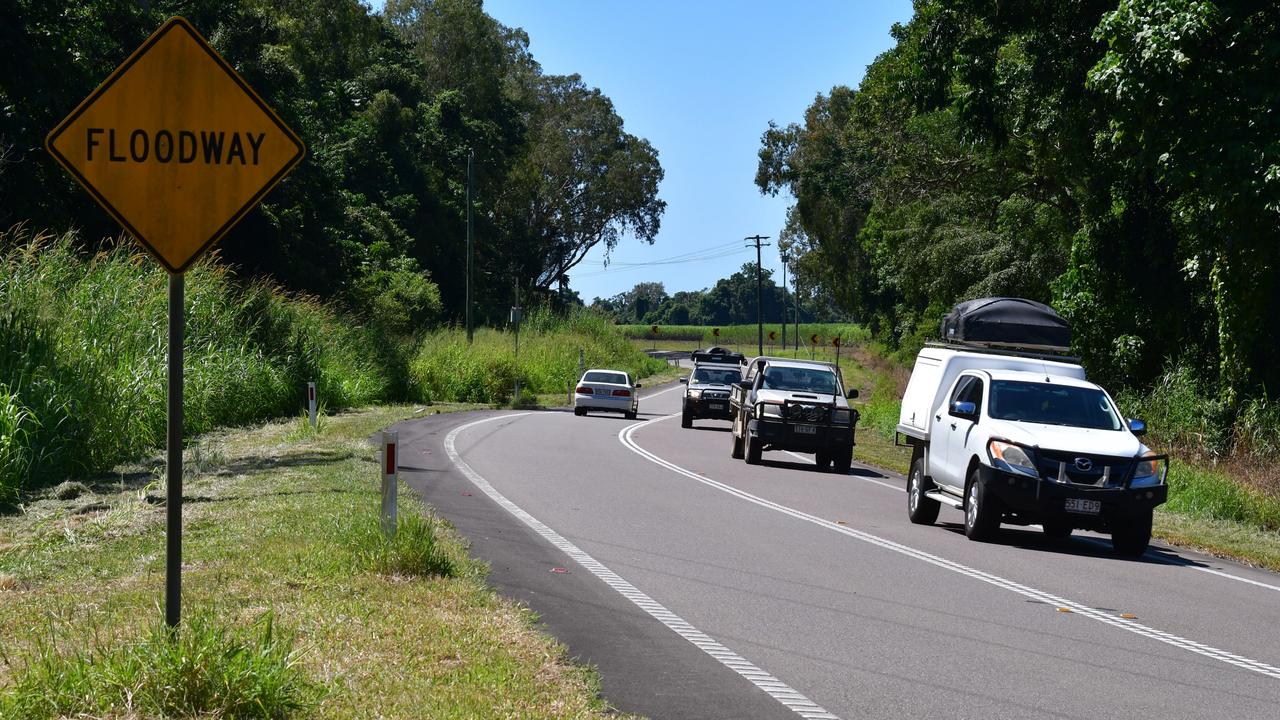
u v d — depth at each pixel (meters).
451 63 87.19
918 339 59.66
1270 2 20.91
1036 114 29.11
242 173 6.07
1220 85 21.20
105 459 17.08
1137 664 7.97
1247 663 8.15
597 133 103.56
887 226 51.62
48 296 19.11
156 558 9.76
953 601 10.09
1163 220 28.61
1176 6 20.69
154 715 5.39
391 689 6.18
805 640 8.29
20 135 28.95
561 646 7.49
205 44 6.07
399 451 21.75
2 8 28.77
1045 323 21.86
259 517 12.09
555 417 37.06
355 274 49.81
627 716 6.11
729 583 10.43
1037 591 10.82
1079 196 32.12
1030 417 14.93
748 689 6.85
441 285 75.25
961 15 29.20
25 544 10.54
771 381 25.06
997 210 43.12
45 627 7.10
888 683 7.16
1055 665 7.84
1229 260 24.55
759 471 22.69
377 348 39.31
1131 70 21.02
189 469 16.73
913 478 16.62
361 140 65.94
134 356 19.91
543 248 102.38
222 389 24.95
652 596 9.62
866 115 47.59
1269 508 18.11
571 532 13.02
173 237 5.99
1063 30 28.03
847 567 11.69
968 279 44.91
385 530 10.03
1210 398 25.86
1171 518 17.77
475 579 9.57
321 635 7.25
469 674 6.59
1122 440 14.35
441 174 75.56
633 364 76.75
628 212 104.75
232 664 5.66
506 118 89.31
